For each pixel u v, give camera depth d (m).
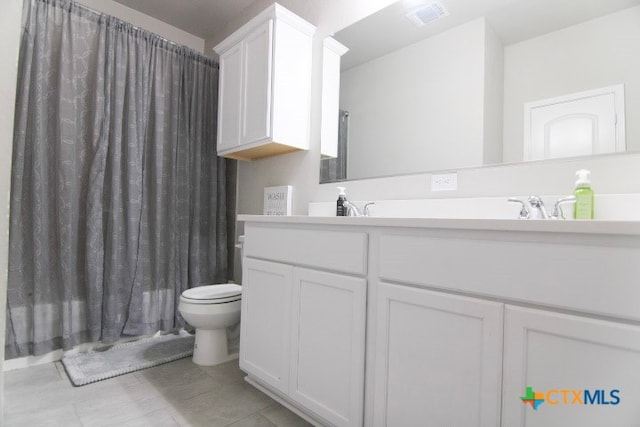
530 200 1.13
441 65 1.54
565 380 0.70
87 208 1.99
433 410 0.88
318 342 1.17
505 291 0.78
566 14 1.23
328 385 1.13
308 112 2.11
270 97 1.92
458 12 1.50
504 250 0.78
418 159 1.60
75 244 1.98
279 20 1.94
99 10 2.36
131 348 2.07
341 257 1.12
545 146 1.25
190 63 2.53
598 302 0.66
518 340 0.75
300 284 1.25
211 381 1.67
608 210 1.08
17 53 0.66
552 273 0.72
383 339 0.99
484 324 0.80
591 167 1.15
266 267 1.41
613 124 1.12
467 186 1.44
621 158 1.10
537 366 0.73
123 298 2.13
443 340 0.87
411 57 1.65
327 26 2.04
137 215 2.16
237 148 2.16
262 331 1.42
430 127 1.57
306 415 1.27
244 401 1.49
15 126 1.79
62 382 1.63
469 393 0.82
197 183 2.51
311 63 2.12
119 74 2.13
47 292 1.87
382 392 0.98
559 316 0.70
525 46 1.31
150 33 2.30
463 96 1.46
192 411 1.41
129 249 2.13
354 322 1.06
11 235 1.77
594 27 1.17
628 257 0.64
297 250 1.29
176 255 2.38
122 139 2.17
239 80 2.15
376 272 1.03
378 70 1.78
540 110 1.27
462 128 1.46
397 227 0.98
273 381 1.34
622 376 0.64
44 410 1.38
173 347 2.09
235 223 2.76
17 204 1.79
